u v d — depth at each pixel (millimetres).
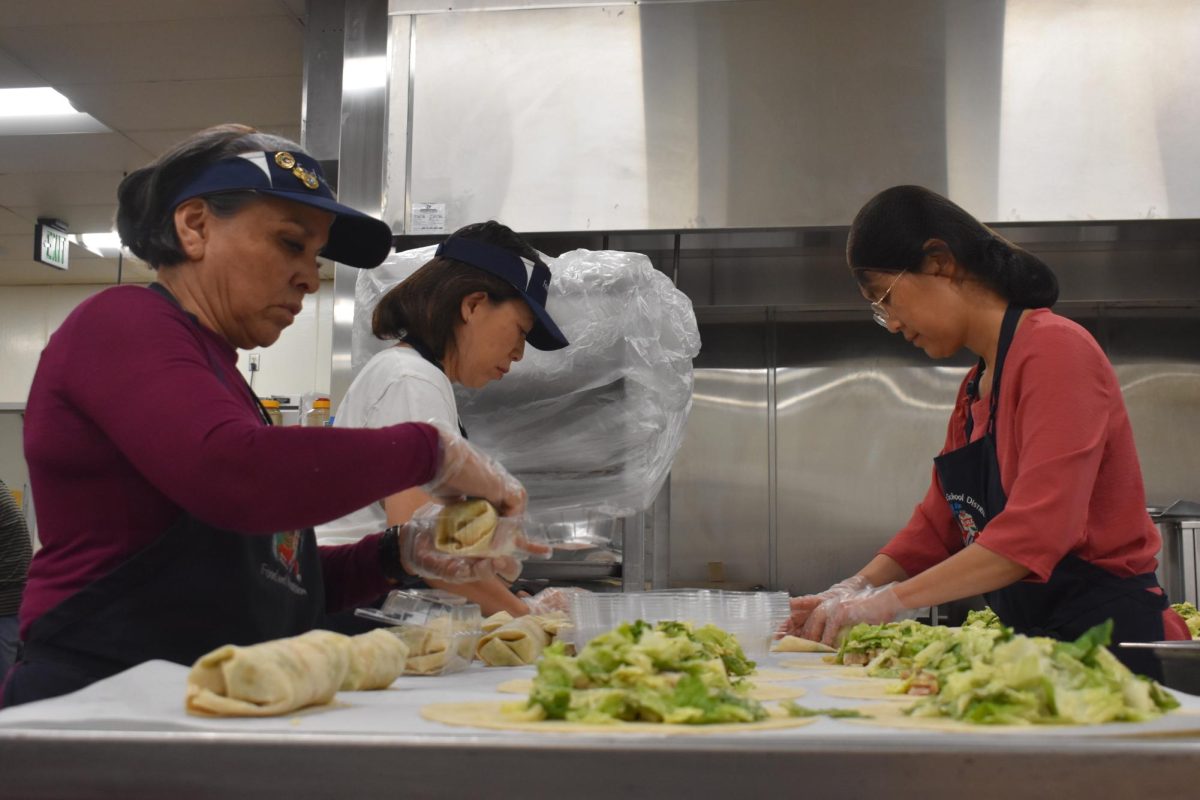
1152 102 3342
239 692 1039
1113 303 3883
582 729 1021
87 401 1188
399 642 1449
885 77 3445
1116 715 1074
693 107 3504
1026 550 1841
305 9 3867
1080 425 1871
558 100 3551
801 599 2316
